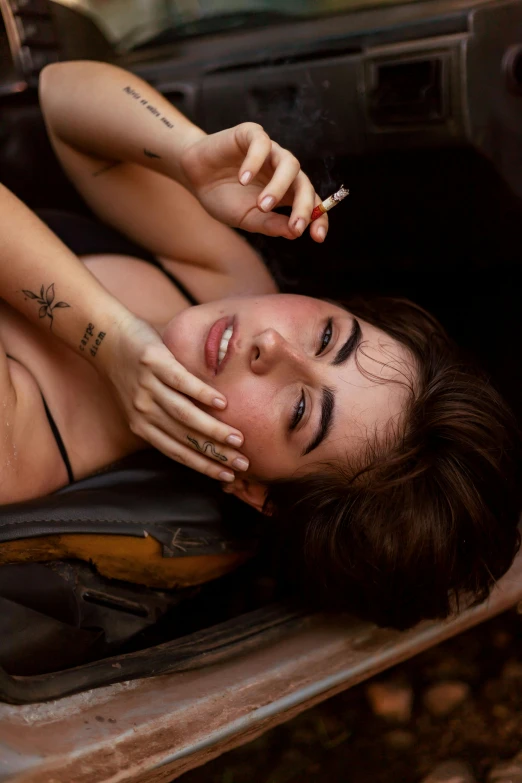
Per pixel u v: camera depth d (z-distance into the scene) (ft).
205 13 6.48
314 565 4.81
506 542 4.89
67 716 3.59
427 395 4.71
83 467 5.12
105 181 5.87
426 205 5.71
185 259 5.98
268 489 4.95
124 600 4.71
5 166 7.06
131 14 6.81
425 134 5.29
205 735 3.77
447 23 5.10
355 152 5.62
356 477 4.59
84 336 4.74
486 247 5.81
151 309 5.72
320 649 4.58
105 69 5.56
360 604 4.88
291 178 3.97
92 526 4.40
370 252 6.14
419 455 4.64
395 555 4.59
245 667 4.30
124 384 4.66
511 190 5.45
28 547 4.23
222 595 5.70
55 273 4.74
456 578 4.77
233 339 4.53
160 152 4.98
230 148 4.33
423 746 5.15
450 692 5.40
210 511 5.04
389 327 5.18
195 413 4.38
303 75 5.63
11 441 4.62
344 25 5.59
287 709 4.15
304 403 4.53
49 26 6.72
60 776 3.30
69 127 5.58
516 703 5.46
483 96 5.14
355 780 4.87
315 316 4.70
